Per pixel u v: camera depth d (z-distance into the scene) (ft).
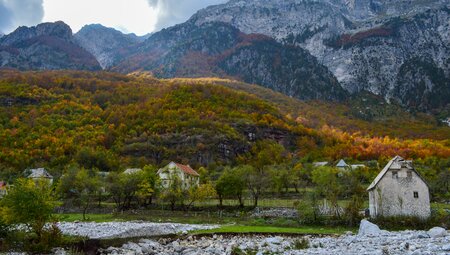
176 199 315.37
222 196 331.16
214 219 262.67
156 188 332.80
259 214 272.92
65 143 567.18
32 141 558.56
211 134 643.86
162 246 152.15
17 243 140.77
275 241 149.79
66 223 227.20
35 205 140.46
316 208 224.94
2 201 142.31
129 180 323.98
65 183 344.08
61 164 514.27
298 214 242.17
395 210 219.61
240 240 161.17
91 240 150.92
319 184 334.65
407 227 201.05
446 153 625.41
